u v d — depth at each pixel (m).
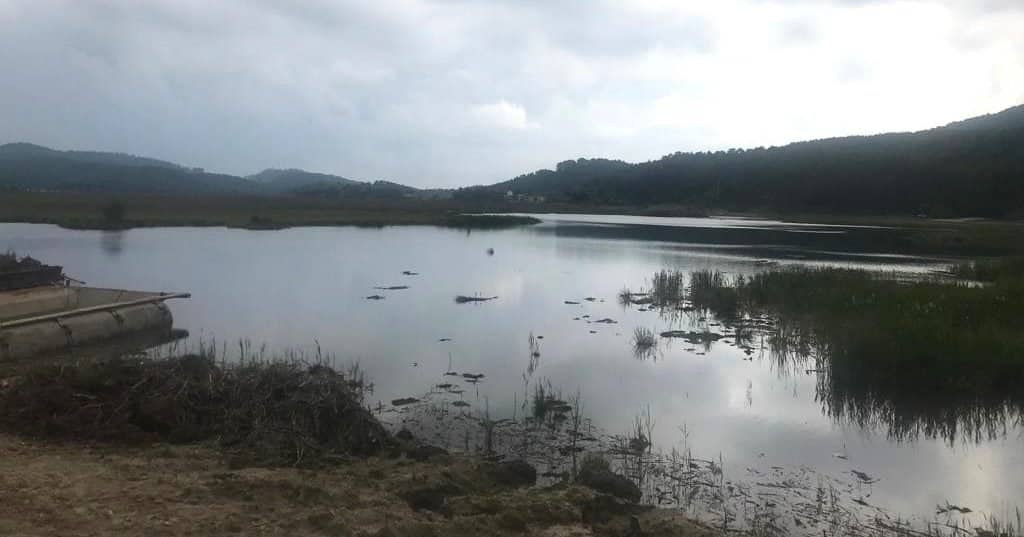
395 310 20.03
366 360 13.89
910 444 9.62
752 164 121.25
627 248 42.56
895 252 40.12
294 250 38.53
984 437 9.91
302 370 10.12
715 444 9.50
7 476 6.30
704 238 51.94
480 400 11.27
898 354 12.67
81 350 13.84
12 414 8.26
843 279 22.28
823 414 10.88
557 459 8.72
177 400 8.76
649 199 127.06
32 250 35.81
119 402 8.63
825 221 78.31
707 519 7.11
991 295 16.64
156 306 16.58
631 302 21.91
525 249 41.41
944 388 12.03
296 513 5.94
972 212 79.56
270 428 8.30
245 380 9.31
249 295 22.53
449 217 80.56
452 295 23.06
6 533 5.01
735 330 17.41
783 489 7.98
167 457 7.48
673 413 10.85
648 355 14.78
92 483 6.31
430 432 9.62
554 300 22.28
